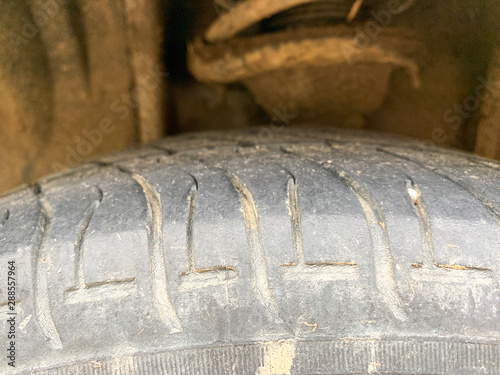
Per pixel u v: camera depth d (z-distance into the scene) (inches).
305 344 5.7
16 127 11.9
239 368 5.7
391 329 5.6
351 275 5.7
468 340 5.6
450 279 5.6
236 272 5.7
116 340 5.7
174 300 5.7
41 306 5.7
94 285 5.7
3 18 10.7
